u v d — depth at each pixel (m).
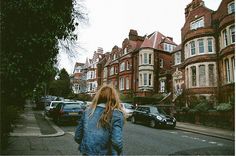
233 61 24.36
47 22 8.11
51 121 20.41
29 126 15.55
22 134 12.05
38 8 7.73
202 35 28.92
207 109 20.36
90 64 72.88
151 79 41.44
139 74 41.94
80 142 3.29
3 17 7.52
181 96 30.66
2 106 7.54
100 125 3.00
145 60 41.84
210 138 13.81
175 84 34.69
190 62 29.58
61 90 62.69
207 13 29.72
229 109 17.70
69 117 17.58
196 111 21.00
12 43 7.68
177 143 11.52
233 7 25.33
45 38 7.95
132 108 24.78
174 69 36.47
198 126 19.45
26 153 8.07
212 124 19.19
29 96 7.87
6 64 7.43
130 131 15.31
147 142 11.47
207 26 28.89
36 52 7.97
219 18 27.80
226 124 17.77
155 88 41.53
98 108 3.12
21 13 7.66
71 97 59.50
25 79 7.71
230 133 15.43
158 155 8.91
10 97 7.90
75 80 67.88
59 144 10.13
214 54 27.84
